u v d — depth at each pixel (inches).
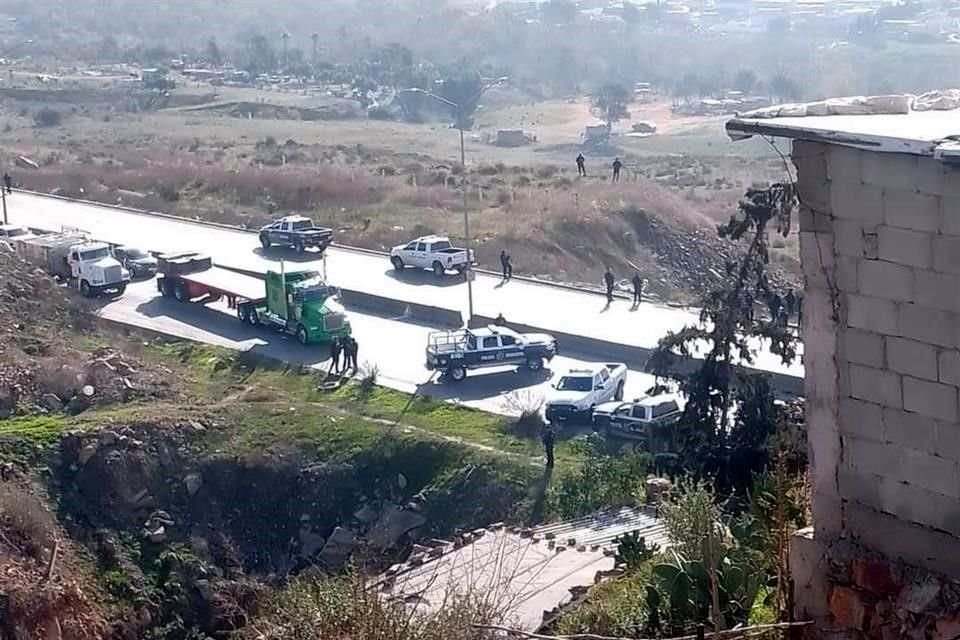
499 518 1405.0
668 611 620.1
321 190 3179.1
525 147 4884.4
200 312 2177.7
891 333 442.6
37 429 1536.7
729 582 597.3
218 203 3164.4
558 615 747.4
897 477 449.1
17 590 1196.5
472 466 1481.3
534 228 2664.9
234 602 1242.0
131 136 4837.6
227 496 1507.1
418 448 1533.0
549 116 6058.1
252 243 2699.3
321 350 1935.3
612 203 2824.8
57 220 2972.4
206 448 1553.9
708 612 597.3
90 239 2578.7
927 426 438.0
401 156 4020.7
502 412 1627.7
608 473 1332.4
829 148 448.5
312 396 1737.2
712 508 678.5
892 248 436.8
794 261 2322.8
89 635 1227.2
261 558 1455.5
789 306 1743.4
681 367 1537.9
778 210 1379.2
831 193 450.9
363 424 1601.9
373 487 1514.5
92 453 1489.9
